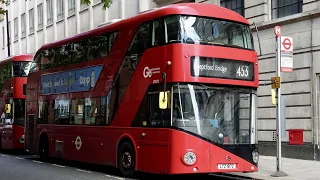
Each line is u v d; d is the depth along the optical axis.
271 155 17.88
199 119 11.01
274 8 18.23
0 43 50.72
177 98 10.89
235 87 11.59
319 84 16.27
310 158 16.31
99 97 14.02
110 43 13.72
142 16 12.44
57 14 37.66
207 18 11.49
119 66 13.14
